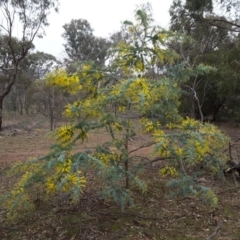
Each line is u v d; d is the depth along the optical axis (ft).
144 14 12.67
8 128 56.80
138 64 12.78
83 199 14.75
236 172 19.42
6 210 13.83
